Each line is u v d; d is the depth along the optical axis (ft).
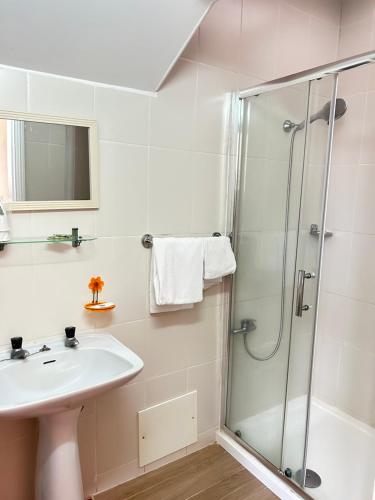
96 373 4.63
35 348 4.58
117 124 4.91
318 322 7.62
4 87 4.12
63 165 4.57
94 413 5.31
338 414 7.11
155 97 5.17
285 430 5.80
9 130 4.20
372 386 6.68
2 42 3.87
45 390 4.42
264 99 5.79
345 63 4.75
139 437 5.79
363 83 6.51
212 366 6.51
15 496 4.81
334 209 7.15
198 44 5.44
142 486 5.69
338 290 7.19
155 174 5.35
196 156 5.72
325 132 5.14
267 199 5.98
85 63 4.39
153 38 4.34
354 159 6.74
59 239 4.46
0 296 4.40
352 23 6.83
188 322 6.07
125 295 5.33
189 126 5.57
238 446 6.43
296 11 6.42
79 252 4.86
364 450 6.38
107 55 4.38
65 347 4.68
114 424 5.52
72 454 4.38
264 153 5.94
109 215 5.03
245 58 5.98
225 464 6.22
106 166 4.91
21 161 4.30
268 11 6.07
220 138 5.93
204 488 5.69
